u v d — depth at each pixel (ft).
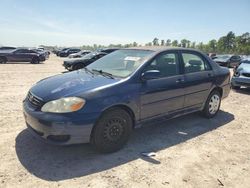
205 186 10.64
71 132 11.43
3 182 10.19
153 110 14.51
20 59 74.95
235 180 11.24
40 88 13.08
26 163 11.70
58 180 10.53
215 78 18.76
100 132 12.29
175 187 10.46
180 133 16.37
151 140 15.02
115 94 12.50
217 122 18.97
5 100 22.81
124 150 13.50
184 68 16.56
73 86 12.51
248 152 14.07
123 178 10.92
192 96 17.06
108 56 17.22
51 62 85.56
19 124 16.44
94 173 11.19
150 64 14.47
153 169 11.75
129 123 13.42
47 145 13.55
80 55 91.76
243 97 29.60
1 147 13.10
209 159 13.01
